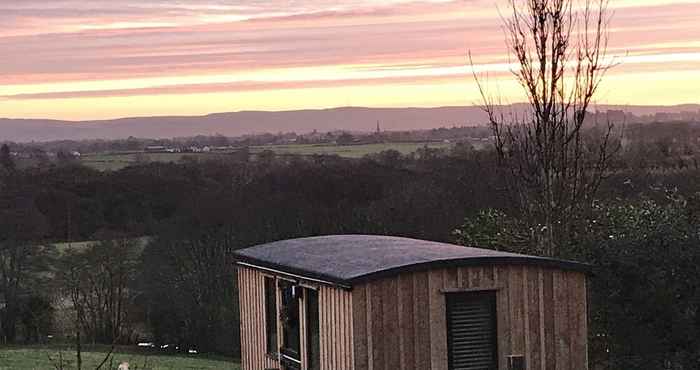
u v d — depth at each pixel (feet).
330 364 47.52
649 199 73.92
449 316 45.96
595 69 65.82
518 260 46.93
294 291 51.60
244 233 152.35
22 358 122.42
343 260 49.73
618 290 62.95
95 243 165.37
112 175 195.72
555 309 47.75
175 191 183.32
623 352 63.72
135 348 156.35
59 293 163.63
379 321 44.78
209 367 131.95
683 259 61.93
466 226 80.59
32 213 168.76
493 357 46.65
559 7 65.10
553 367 47.55
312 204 153.79
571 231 66.18
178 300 157.89
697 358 60.85
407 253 49.70
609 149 68.44
